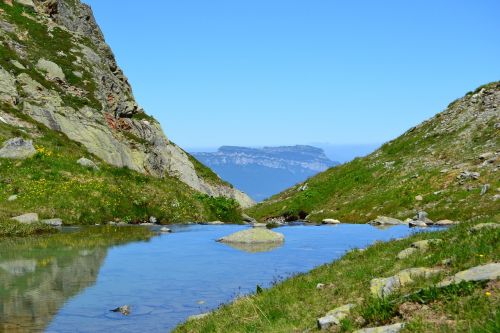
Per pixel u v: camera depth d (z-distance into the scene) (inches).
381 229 1393.9
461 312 325.4
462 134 2234.3
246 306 517.3
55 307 569.9
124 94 2928.2
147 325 519.2
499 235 463.5
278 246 1072.8
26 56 2356.1
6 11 2598.4
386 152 2581.2
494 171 1660.9
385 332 328.8
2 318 519.8
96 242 1079.6
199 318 516.4
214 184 3189.0
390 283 433.1
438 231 692.1
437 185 1774.1
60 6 2982.3
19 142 1606.8
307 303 479.2
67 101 2274.9
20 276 722.2
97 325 512.1
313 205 2300.7
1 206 1320.1
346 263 642.8
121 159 2236.7
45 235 1164.5
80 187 1504.7
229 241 1128.2
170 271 791.7
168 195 1744.6
